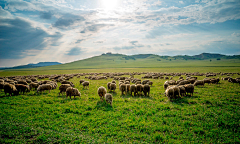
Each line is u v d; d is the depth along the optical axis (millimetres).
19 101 16391
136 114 12422
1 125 9852
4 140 8219
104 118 11562
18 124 10180
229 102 15430
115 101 16781
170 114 12227
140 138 8688
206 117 11445
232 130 9430
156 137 8594
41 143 8266
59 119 11406
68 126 10102
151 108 13812
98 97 18875
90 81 42938
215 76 54094
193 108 13734
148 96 19594
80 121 10938
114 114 12164
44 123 10523
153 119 11219
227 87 26031
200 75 60188
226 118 11023
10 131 9141
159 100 17188
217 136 8773
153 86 29594
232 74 58125
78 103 15781
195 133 9227
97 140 8430
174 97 17484
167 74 63938
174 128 9648
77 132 9406
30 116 11781
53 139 8570
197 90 23266
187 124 10375
